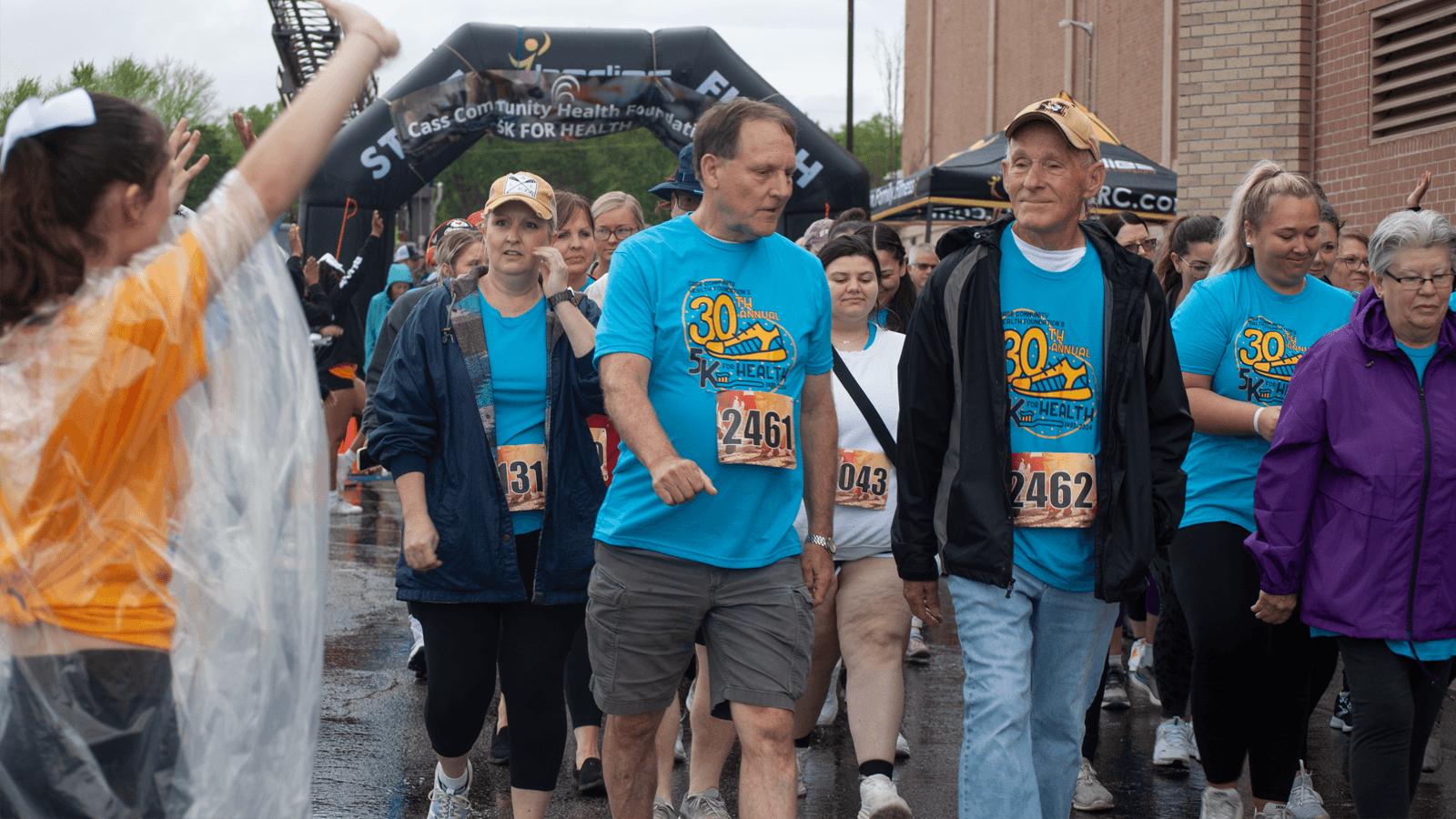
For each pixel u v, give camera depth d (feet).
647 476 9.37
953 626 22.45
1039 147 9.71
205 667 5.63
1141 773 14.83
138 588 5.55
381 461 10.96
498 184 11.21
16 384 5.42
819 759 15.30
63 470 5.44
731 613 9.45
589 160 244.01
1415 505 10.46
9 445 5.41
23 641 5.46
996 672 9.59
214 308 5.74
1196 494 12.34
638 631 9.46
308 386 6.04
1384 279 10.64
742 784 9.25
